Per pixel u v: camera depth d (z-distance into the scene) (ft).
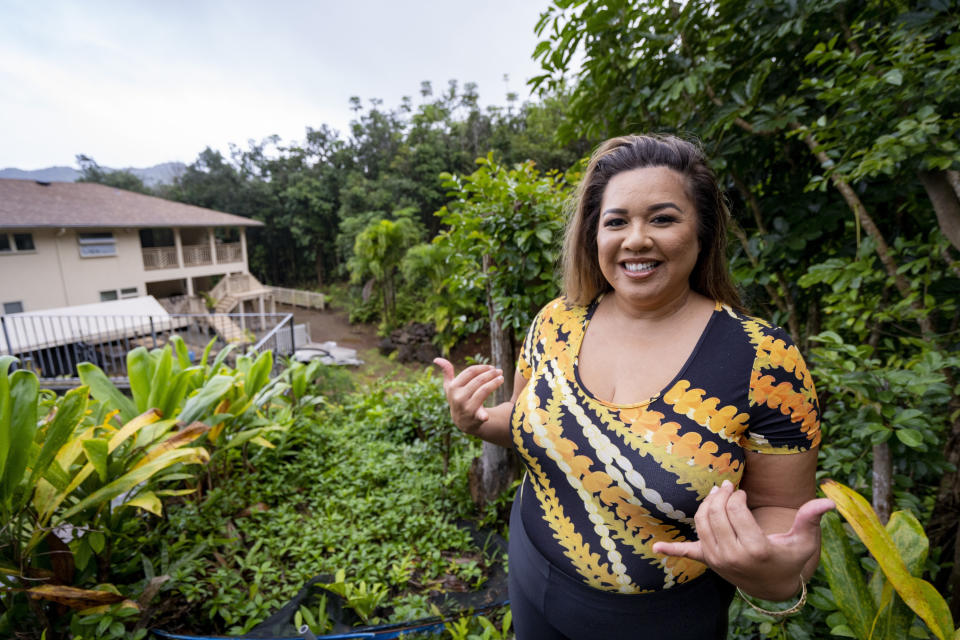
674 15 6.98
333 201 105.40
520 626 3.51
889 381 4.53
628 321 3.00
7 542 5.79
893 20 5.47
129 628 6.50
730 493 2.09
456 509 10.49
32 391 5.71
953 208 4.91
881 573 3.14
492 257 9.98
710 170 2.84
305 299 85.20
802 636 4.28
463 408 3.51
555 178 10.09
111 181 122.01
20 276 46.62
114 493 6.27
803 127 5.78
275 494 10.48
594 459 2.79
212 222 66.39
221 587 7.50
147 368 8.69
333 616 7.18
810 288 7.47
